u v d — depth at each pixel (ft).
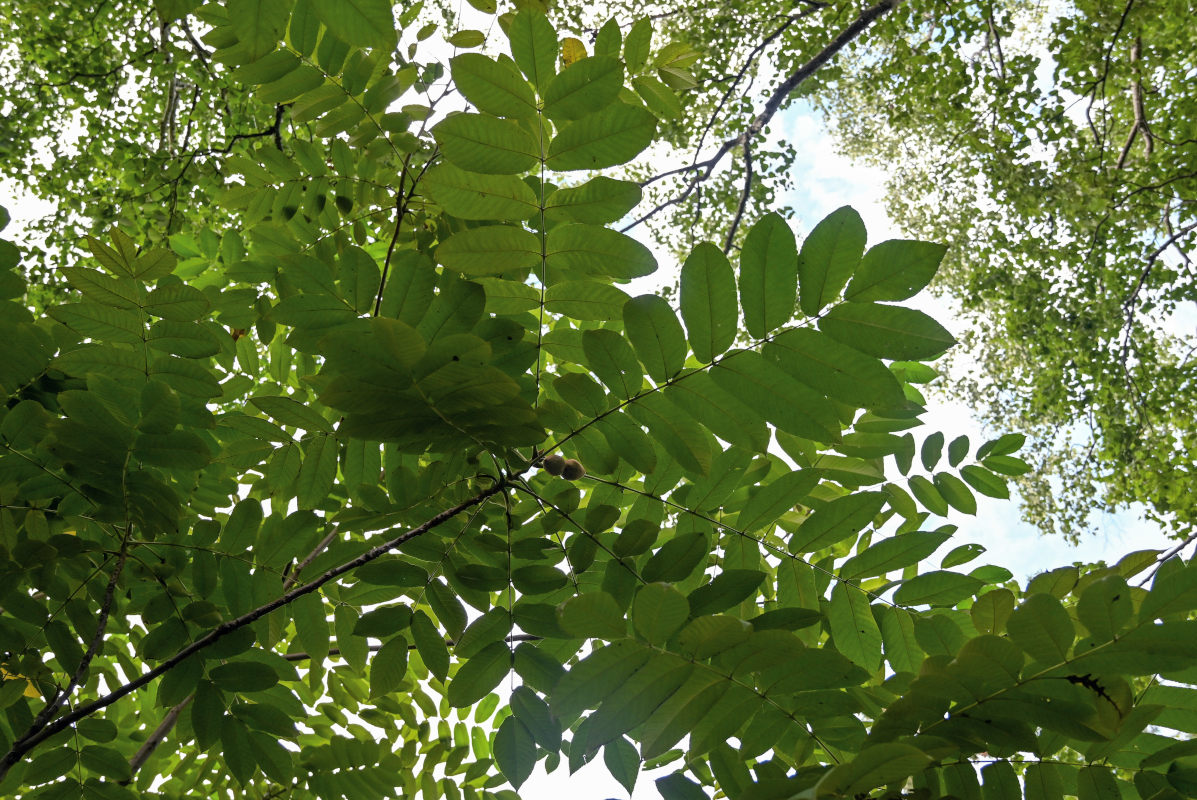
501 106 5.66
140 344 7.23
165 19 4.27
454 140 5.68
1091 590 4.69
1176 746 5.20
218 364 11.66
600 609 4.95
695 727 5.60
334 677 11.81
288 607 7.73
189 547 7.59
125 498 7.09
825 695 5.99
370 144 9.46
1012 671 4.92
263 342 10.15
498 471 6.95
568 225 6.03
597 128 5.74
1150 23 37.65
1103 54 38.68
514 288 6.72
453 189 5.89
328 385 5.08
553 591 7.28
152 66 31.32
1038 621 4.75
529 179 7.07
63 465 6.80
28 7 32.81
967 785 5.53
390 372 5.08
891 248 5.46
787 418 5.97
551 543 7.25
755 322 5.75
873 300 5.55
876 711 6.98
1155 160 39.63
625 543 6.79
